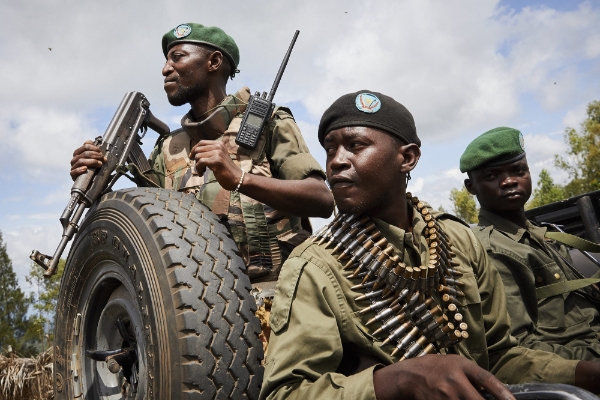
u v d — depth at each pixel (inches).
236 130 123.7
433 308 80.9
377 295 78.4
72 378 113.0
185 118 130.8
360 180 79.2
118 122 128.6
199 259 94.7
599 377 80.3
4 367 194.4
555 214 172.1
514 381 87.9
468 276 87.6
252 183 107.4
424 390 60.4
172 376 87.4
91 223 111.7
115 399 109.3
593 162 1338.6
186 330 87.8
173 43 132.3
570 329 128.4
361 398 62.8
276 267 119.8
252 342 92.9
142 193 106.7
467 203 1547.7
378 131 80.0
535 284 130.6
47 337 206.5
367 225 81.6
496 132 138.3
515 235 134.7
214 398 87.4
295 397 67.7
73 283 116.8
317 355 70.7
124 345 111.3
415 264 83.0
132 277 97.9
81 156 121.5
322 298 74.3
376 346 76.3
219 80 134.0
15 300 1344.7
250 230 117.5
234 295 94.5
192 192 125.6
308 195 114.0
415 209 86.9
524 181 136.4
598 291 138.6
